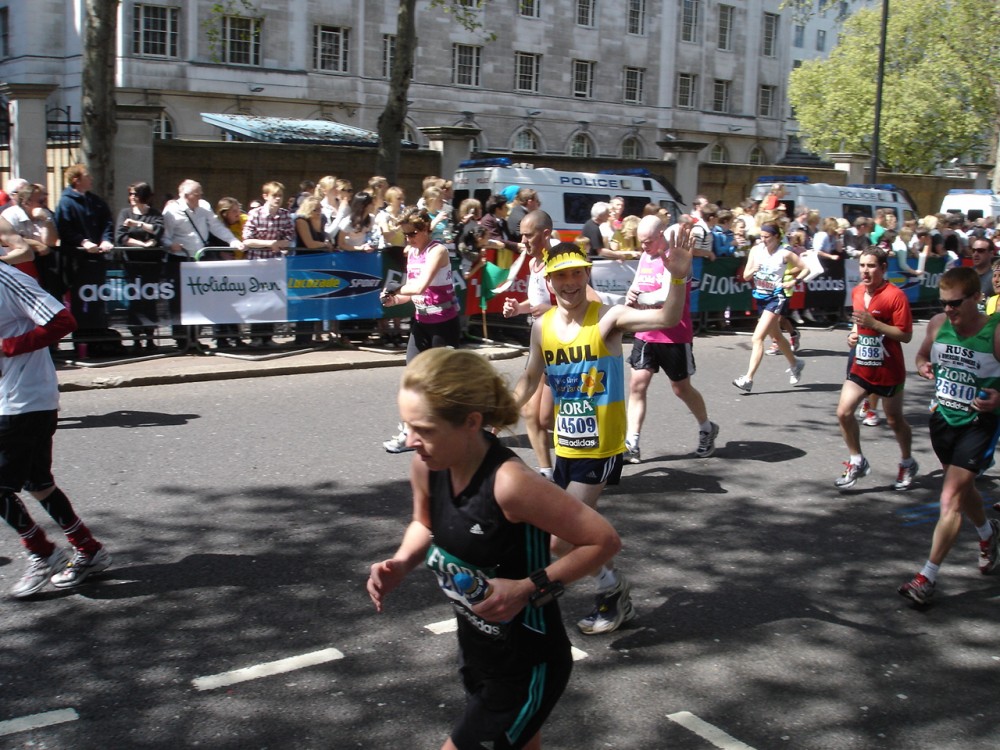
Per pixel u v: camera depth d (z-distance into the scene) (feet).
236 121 80.89
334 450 24.21
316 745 11.65
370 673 13.39
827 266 51.98
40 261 30.60
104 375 30.50
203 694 12.72
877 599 16.66
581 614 15.57
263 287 34.96
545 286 19.83
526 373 15.21
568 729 12.19
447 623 14.99
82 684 12.89
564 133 140.87
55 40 113.70
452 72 129.18
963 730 12.53
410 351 24.03
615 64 144.97
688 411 30.12
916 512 21.44
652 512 20.68
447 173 68.33
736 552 18.61
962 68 107.34
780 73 167.84
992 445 16.33
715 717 12.59
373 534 18.66
